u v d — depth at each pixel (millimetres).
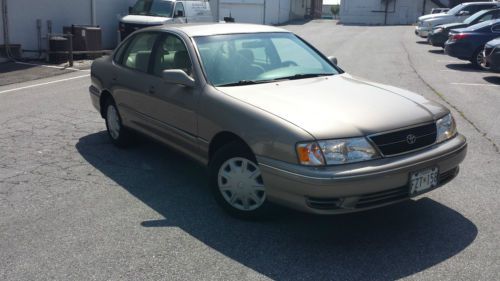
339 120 3887
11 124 7844
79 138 7059
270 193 3984
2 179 5434
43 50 15875
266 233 4172
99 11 19375
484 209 4609
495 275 3510
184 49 5148
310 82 4871
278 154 3861
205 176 5547
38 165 5895
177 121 5039
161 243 4004
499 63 11609
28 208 4684
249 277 3514
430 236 4098
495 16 17844
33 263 3717
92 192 5070
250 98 4363
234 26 5684
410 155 3922
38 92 10711
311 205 3758
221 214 4547
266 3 37750
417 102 4438
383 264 3672
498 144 6680
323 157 3695
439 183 4176
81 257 3793
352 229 4234
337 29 33688
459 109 8812
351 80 5094
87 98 9984
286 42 5625
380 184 3732
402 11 42750
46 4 16797
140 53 5949
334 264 3680
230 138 4484
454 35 14711
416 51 19406
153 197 4941
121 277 3521
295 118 3934
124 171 5699
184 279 3490
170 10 18641
